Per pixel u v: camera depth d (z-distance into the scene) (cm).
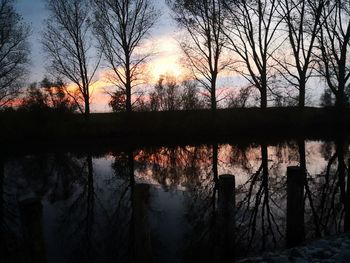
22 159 2738
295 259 737
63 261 952
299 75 3409
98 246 1048
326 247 795
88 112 3734
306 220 1134
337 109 3428
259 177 1855
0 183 2034
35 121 3406
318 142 2995
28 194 1770
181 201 1441
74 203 1558
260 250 911
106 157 2717
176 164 2361
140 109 3547
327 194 1443
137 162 2488
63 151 3012
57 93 3662
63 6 3641
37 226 613
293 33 3372
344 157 2308
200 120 3475
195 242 989
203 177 1922
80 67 3706
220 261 809
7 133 3272
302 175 863
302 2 3262
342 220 1126
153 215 1253
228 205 790
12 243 1088
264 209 1281
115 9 3534
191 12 3438
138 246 726
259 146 2923
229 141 3231
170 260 878
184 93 3659
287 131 3425
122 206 1480
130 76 3597
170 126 3447
